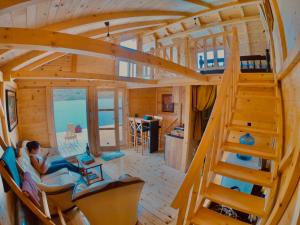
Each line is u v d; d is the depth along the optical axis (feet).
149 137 21.13
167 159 17.52
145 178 14.82
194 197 5.20
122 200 7.85
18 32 4.26
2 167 5.26
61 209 8.75
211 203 8.32
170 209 10.84
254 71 13.60
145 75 19.94
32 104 16.65
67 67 16.83
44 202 6.84
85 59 17.71
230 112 7.64
